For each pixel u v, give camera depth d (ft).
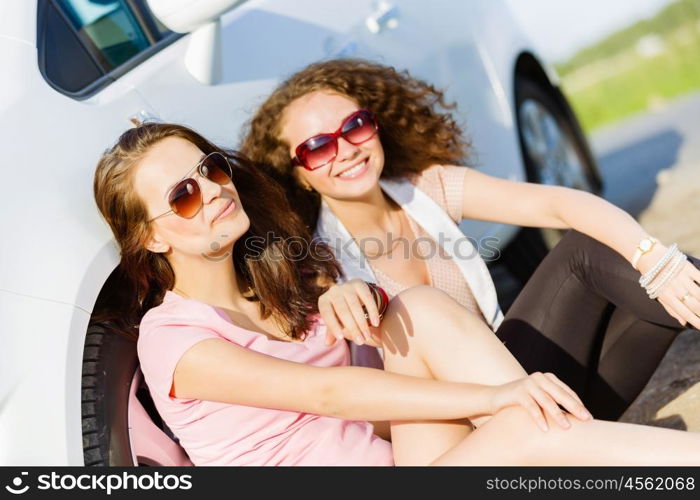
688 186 14.44
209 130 8.57
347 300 6.70
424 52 11.20
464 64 11.66
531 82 13.26
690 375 9.07
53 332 6.59
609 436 5.94
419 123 8.84
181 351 6.58
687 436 5.88
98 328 7.24
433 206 8.61
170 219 6.97
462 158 9.22
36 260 6.75
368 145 8.18
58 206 7.07
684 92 23.58
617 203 14.61
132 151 7.00
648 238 7.54
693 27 26.68
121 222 7.08
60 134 7.47
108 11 8.78
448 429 6.63
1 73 7.51
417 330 6.86
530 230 11.59
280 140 8.44
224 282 7.29
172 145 7.07
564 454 5.98
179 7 8.22
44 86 7.68
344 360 7.42
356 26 10.56
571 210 8.12
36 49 7.89
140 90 8.32
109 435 6.87
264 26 9.62
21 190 6.94
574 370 7.84
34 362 6.45
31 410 6.33
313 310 7.47
